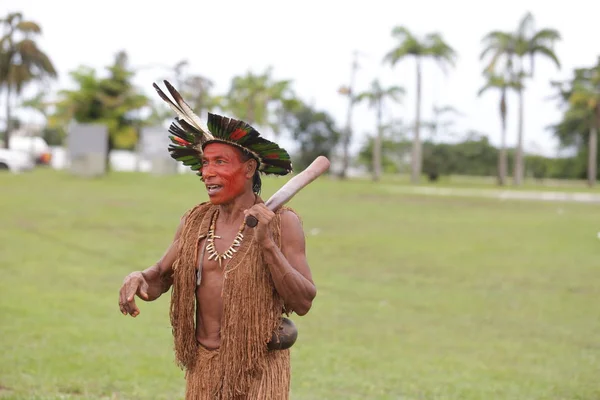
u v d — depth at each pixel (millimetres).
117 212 33750
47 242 24203
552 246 26297
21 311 13781
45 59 83688
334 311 15102
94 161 56500
